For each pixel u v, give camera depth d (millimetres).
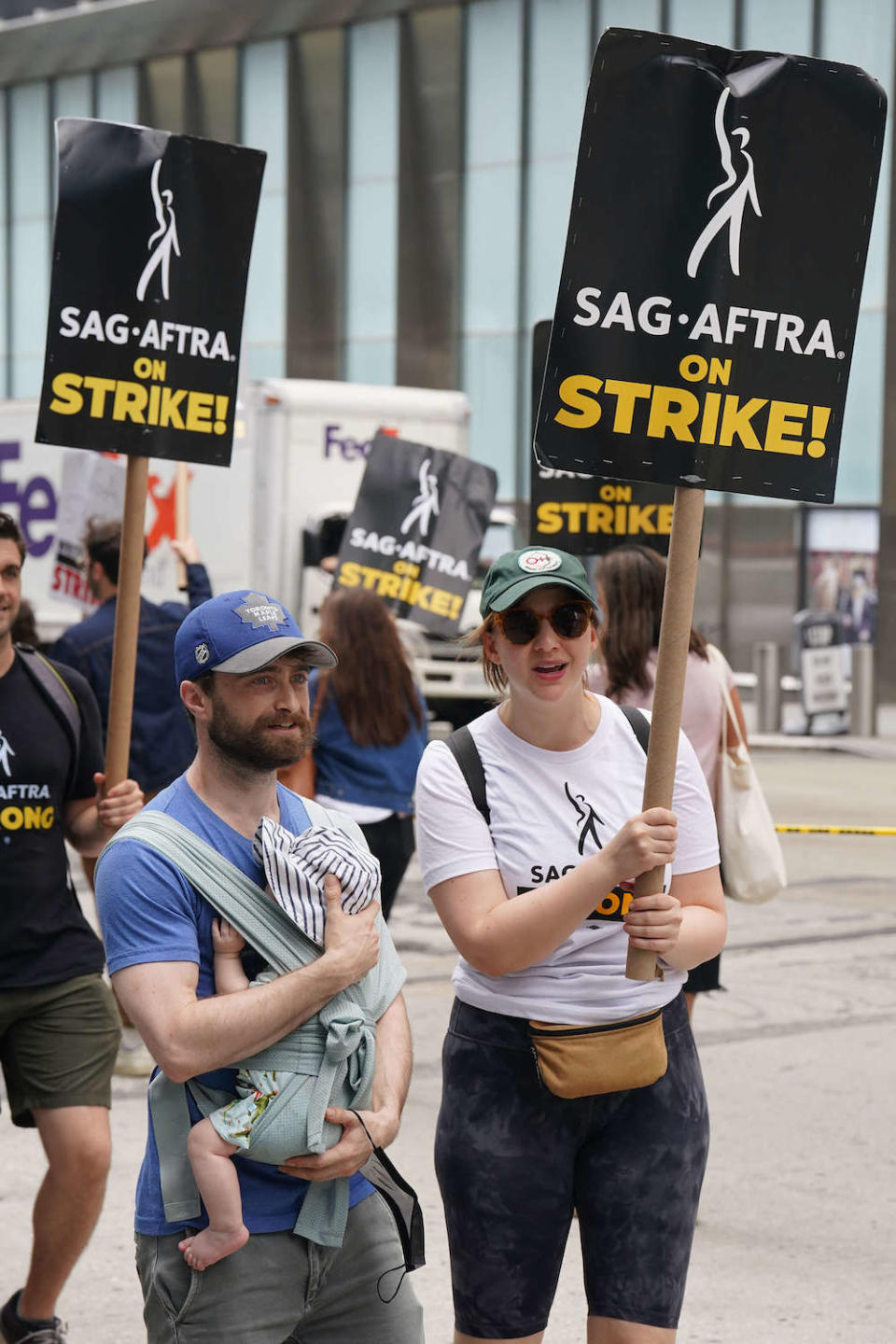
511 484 29281
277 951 2730
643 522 7086
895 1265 4980
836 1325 4559
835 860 12273
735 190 3207
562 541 7059
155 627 7172
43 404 4172
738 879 5289
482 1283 3256
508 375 29188
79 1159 4074
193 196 4273
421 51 29625
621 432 3209
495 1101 3234
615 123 3168
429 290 29906
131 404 4219
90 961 4199
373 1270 2854
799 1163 5828
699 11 27172
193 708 2824
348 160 30578
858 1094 6590
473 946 3170
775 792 16484
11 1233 5145
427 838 3287
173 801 2828
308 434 17547
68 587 9344
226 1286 2719
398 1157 5895
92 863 4699
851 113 3246
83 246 4195
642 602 5223
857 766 19234
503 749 3297
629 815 3275
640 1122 3232
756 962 8867
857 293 3287
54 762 4211
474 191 29328
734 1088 6656
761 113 3207
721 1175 5711
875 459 26797
